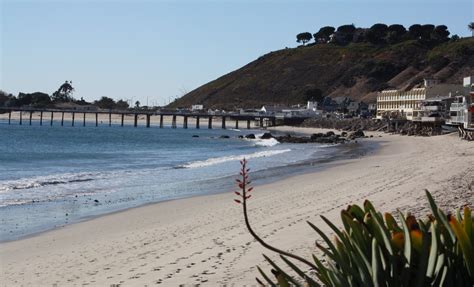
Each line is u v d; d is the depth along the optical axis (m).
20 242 15.88
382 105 141.88
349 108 169.25
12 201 23.97
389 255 3.41
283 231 13.93
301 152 60.44
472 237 3.39
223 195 24.80
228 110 193.38
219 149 69.62
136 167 42.66
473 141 65.62
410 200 17.64
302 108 179.12
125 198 24.98
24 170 39.97
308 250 11.12
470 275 3.33
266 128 156.38
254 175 34.09
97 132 121.94
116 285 10.21
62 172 38.38
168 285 9.78
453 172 27.48
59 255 13.94
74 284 10.70
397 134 101.25
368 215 3.70
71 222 19.05
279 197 22.75
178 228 16.75
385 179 26.98
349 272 3.46
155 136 108.12
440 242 3.42
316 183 27.81
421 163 36.34
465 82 104.75
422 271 3.32
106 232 17.00
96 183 31.08
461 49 193.12
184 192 26.80
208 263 11.23
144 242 14.81
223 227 15.96
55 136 99.06
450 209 14.86
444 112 99.19
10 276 11.85
